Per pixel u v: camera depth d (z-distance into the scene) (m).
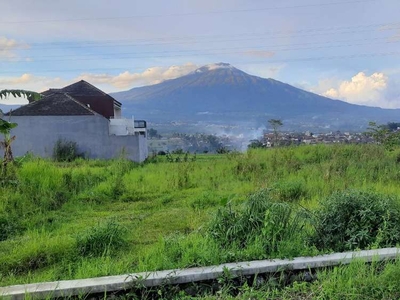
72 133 17.47
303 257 3.20
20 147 17.44
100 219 5.73
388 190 6.37
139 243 4.45
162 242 3.87
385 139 12.52
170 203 6.91
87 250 4.04
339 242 3.57
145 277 2.85
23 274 3.57
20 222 5.50
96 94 24.81
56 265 3.74
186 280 2.89
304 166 9.54
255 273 2.99
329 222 3.73
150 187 8.20
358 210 3.71
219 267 3.02
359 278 2.83
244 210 3.74
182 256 3.31
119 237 4.30
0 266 3.67
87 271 3.21
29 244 4.15
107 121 17.48
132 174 9.84
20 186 6.86
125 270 3.18
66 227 5.25
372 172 8.12
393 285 2.73
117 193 7.63
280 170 9.07
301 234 3.67
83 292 2.70
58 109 17.64
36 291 2.63
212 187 8.16
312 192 6.65
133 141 17.22
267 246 3.36
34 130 17.52
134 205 6.80
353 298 2.66
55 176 7.88
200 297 2.80
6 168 7.43
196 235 3.96
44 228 5.18
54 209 6.43
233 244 3.48
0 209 5.73
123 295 2.78
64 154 16.59
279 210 3.65
